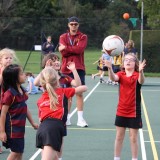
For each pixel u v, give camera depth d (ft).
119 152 25.80
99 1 242.37
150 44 96.12
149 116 44.19
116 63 69.72
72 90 21.97
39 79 22.18
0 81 23.48
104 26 158.71
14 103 21.97
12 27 159.53
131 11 223.30
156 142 32.55
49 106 21.49
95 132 35.99
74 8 215.92
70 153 29.14
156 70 96.43
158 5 125.39
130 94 25.31
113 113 45.68
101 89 68.44
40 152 29.32
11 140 21.99
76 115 43.73
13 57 24.27
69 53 35.32
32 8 206.80
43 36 97.96
